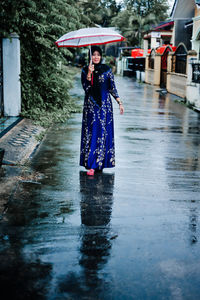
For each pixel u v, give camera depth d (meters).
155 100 17.31
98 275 2.99
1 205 4.36
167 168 6.27
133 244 3.53
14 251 3.33
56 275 2.98
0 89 10.14
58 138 8.37
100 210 4.34
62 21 11.20
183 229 3.89
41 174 5.66
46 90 11.82
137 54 37.47
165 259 3.27
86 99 5.68
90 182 5.37
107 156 5.80
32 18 10.35
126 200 4.69
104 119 5.64
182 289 2.83
